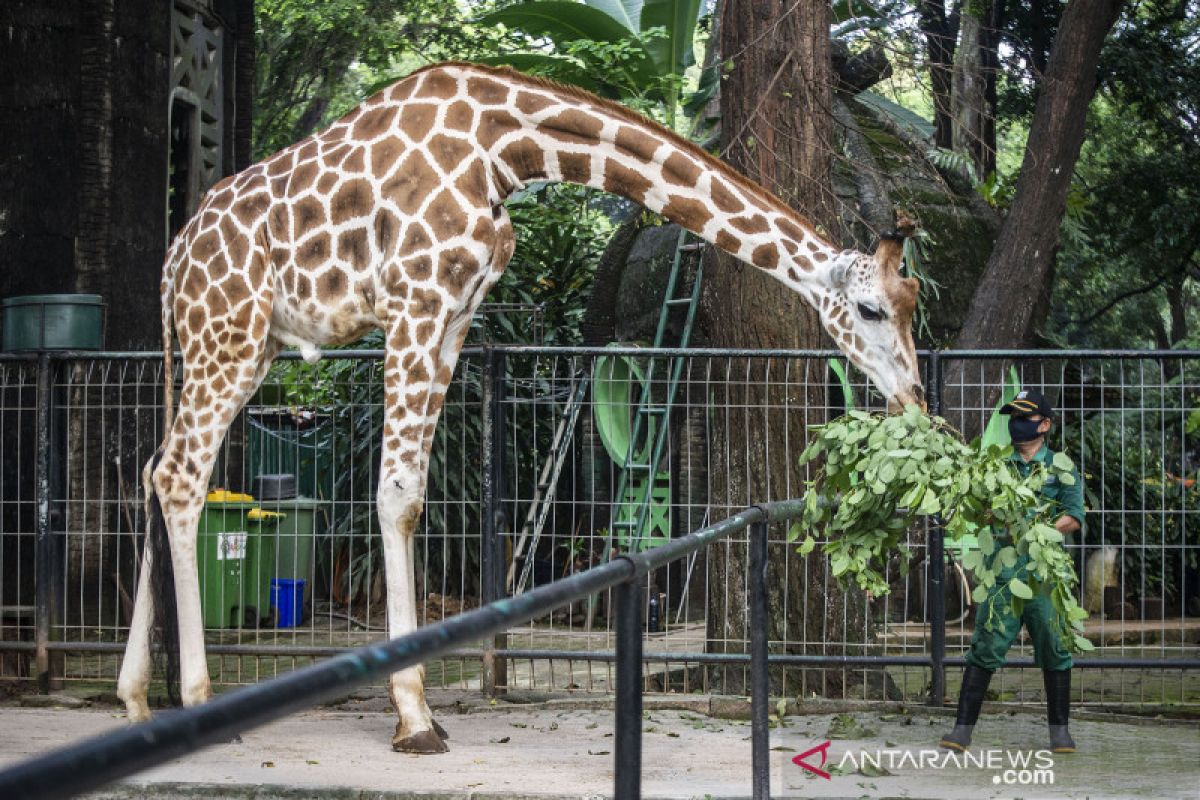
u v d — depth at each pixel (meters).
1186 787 5.11
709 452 7.66
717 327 7.58
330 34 24.95
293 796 4.96
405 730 5.74
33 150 9.82
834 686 7.34
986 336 10.82
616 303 12.47
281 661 8.73
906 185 11.73
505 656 7.12
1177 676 8.99
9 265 9.78
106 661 8.80
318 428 11.52
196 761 5.49
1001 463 5.09
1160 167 19.05
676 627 10.30
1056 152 10.64
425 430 6.05
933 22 13.77
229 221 6.13
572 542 9.03
